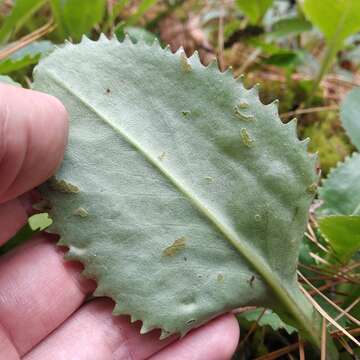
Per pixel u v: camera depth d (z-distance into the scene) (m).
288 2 0.18
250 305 0.09
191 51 0.16
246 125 0.09
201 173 0.09
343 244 0.09
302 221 0.09
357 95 0.12
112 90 0.09
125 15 0.17
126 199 0.08
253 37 0.15
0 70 0.11
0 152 0.07
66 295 0.09
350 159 0.11
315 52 0.17
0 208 0.09
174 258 0.09
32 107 0.08
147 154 0.08
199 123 0.09
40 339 0.09
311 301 0.09
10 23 0.13
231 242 0.09
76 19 0.13
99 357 0.09
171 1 0.18
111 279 0.08
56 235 0.09
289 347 0.10
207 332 0.09
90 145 0.08
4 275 0.09
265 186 0.09
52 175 0.08
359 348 0.09
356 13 0.12
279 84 0.15
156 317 0.08
